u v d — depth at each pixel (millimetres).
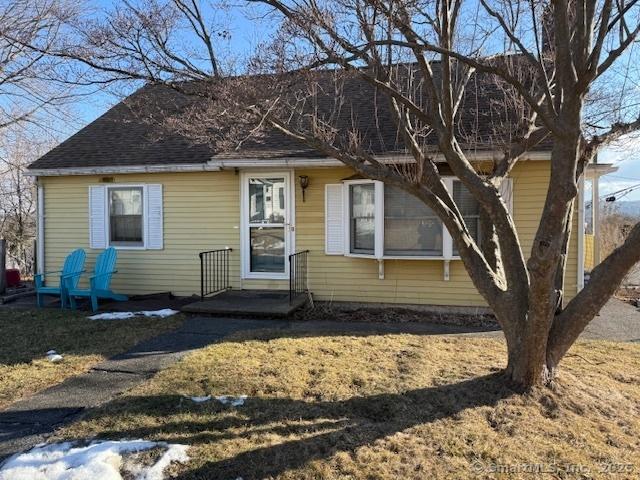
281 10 4012
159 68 5078
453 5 4434
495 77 5680
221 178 9102
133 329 6621
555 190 3307
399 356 5230
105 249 9539
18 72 9703
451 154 4113
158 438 3391
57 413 3846
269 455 3156
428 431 3477
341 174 8469
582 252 7570
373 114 8906
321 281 8633
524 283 4160
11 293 10492
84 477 2863
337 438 3371
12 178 20609
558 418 3674
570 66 3215
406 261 8211
